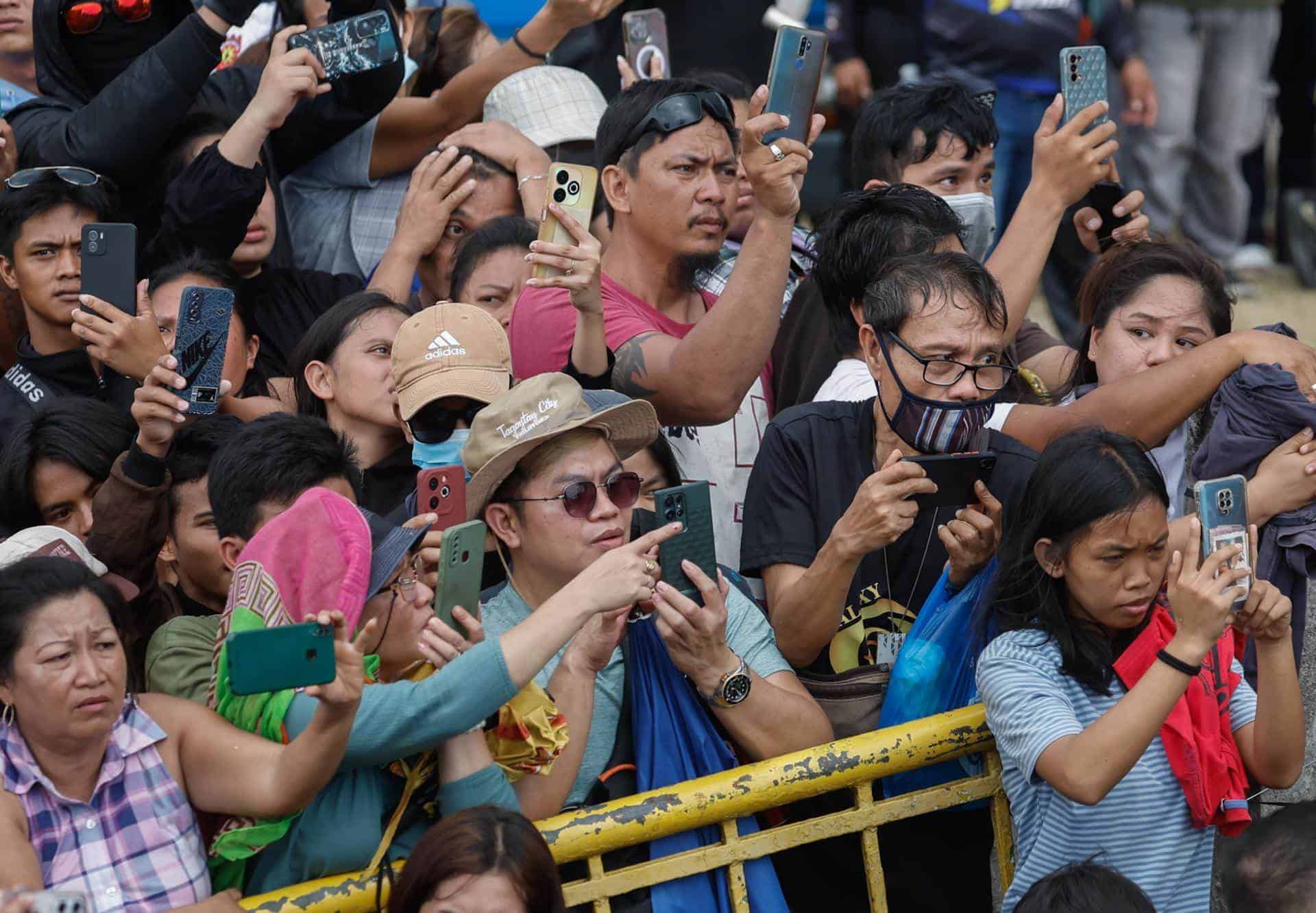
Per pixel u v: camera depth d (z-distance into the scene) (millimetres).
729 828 12758
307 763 10742
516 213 18719
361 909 11547
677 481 14578
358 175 19906
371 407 15383
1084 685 12719
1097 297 15984
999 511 13414
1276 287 35250
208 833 11922
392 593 11781
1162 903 12719
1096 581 12453
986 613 13219
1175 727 12609
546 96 20172
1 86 20391
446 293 18797
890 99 18562
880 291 13828
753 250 14664
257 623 11109
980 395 13664
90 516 14180
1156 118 33906
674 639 12633
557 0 19719
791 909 14047
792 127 15117
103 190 16578
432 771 12000
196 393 13203
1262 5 34000
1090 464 12383
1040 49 29234
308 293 18422
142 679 12859
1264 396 14188
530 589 13164
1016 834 13117
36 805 11055
